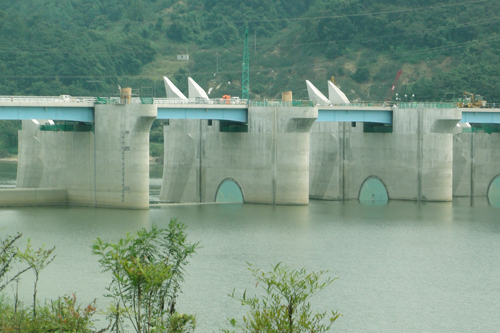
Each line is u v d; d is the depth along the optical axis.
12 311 58.28
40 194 149.00
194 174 176.75
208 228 127.06
